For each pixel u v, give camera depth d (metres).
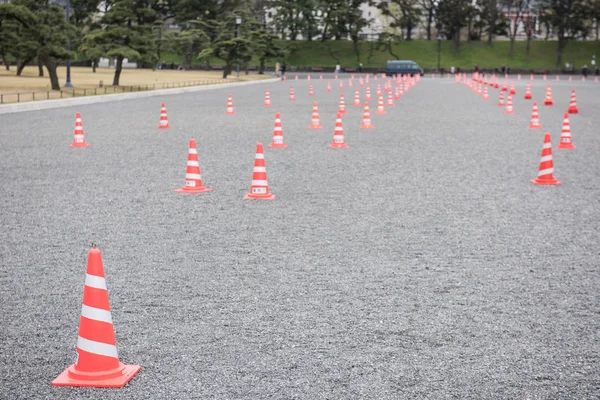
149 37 53.25
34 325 6.12
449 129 24.70
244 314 6.38
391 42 123.94
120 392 4.81
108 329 4.98
